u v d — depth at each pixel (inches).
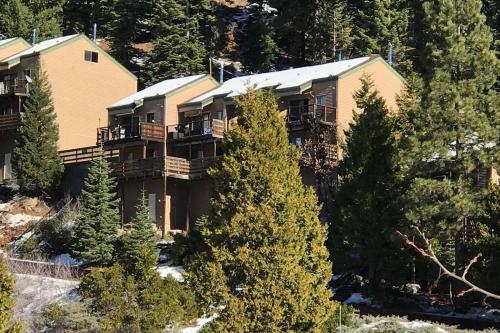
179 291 3927.2
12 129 7829.7
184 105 7362.2
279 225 3486.7
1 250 5984.3
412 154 4579.2
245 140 3639.3
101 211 5536.4
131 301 3853.3
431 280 4739.2
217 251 3452.3
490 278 4271.7
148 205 7081.7
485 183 5108.3
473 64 4670.3
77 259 5428.2
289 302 3358.8
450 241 4867.1
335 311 3914.9
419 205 4407.0
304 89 6786.4
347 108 6786.4
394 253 4603.8
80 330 3804.1
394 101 7224.4
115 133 7524.6
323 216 5684.1
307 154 6077.8
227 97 6988.2
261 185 3570.4
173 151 7288.4
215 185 3663.9
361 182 4783.5
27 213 6978.4
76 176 7485.2
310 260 3550.7
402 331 3831.2
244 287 3383.4
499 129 4574.3
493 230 4424.2
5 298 3270.2
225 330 3351.4
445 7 4783.5
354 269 4798.2
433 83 4618.6
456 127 4611.2
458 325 4089.6
